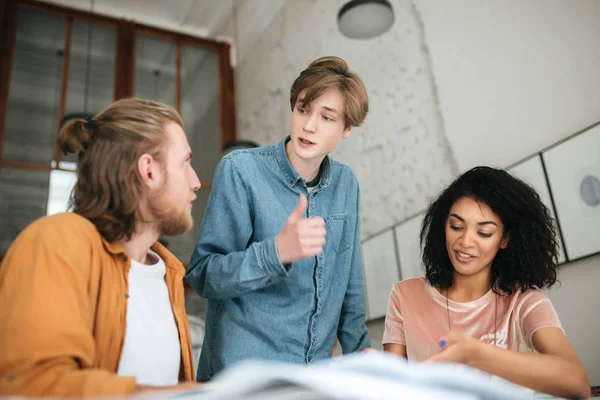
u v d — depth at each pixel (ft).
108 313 2.35
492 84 6.81
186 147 2.64
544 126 6.00
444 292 3.65
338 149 9.96
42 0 13.82
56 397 1.69
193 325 7.69
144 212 2.54
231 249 3.48
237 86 15.34
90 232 2.30
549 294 5.71
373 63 9.39
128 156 2.45
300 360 3.38
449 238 3.36
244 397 1.27
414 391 1.20
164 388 1.83
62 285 1.96
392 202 8.43
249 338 3.32
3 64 12.89
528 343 3.11
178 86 14.85
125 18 14.93
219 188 3.53
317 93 3.46
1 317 1.85
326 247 3.70
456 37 7.55
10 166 12.23
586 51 5.65
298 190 3.70
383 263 8.26
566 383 2.49
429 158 7.77
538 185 5.90
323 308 3.61
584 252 5.30
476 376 1.36
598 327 5.16
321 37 11.24
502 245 3.38
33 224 2.16
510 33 6.64
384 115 8.91
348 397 1.14
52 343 1.81
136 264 2.60
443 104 7.61
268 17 13.85
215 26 15.96
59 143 2.47
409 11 8.62
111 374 1.77
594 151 5.28
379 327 8.27
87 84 13.75
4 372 1.74
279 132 12.62
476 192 3.28
